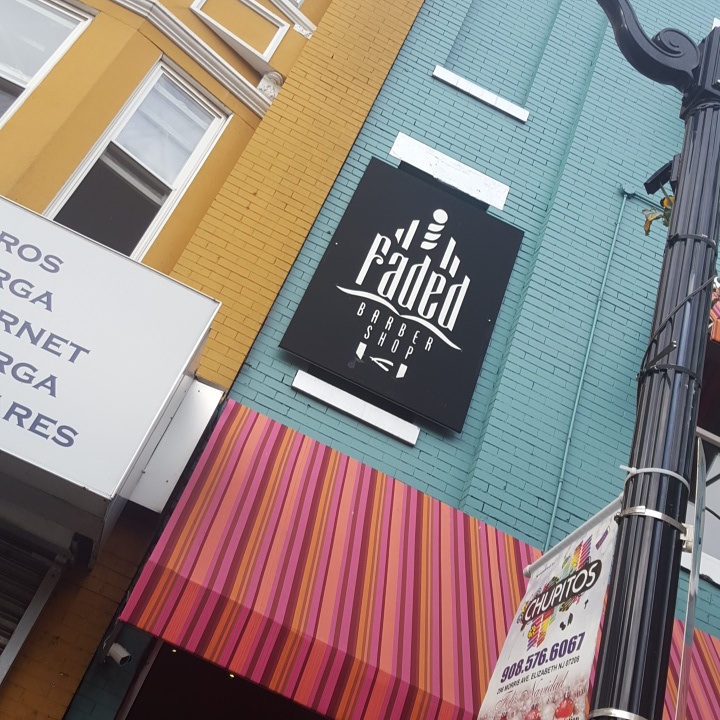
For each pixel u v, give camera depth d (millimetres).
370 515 5621
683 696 2602
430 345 7109
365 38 8586
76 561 5480
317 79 8164
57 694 5141
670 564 2715
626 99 9078
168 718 7090
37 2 7105
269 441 5758
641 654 2551
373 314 7094
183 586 4551
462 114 8625
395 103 8461
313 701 4508
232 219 7180
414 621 5027
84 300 4785
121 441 4434
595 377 7418
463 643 5035
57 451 4320
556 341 7496
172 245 7039
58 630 5305
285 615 4652
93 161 6746
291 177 7562
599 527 3402
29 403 4395
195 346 4840
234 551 4844
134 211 6941
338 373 6773
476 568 5641
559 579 3635
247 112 7910
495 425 6934
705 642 5801
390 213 7625
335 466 5879
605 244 8133
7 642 5172
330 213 7645
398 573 5281
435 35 9070
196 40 7578
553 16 9859
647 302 7926
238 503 5152
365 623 4855
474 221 7840
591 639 3043
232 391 6613
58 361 4555
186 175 7348
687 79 3799
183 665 7301
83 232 6586
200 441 5730
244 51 7973
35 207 6281
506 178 8391
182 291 4992
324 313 6977
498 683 3848
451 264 7543
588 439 7113
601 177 8508
